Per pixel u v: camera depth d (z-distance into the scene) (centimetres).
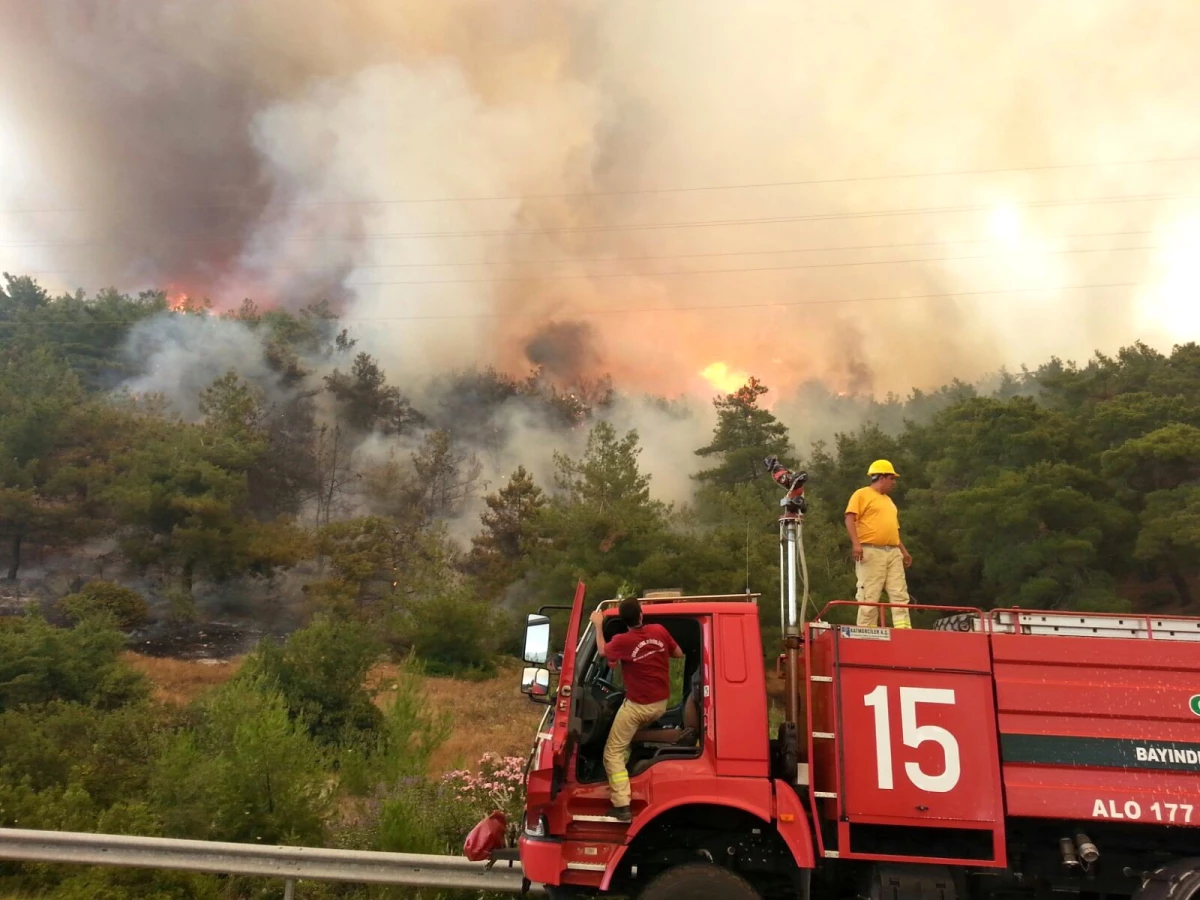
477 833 661
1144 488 4222
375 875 775
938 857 576
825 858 600
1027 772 575
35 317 9231
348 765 1348
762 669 617
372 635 2623
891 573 788
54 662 2572
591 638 673
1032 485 3994
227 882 871
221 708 1313
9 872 834
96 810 1133
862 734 582
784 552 673
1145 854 602
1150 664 586
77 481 5497
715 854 618
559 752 604
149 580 5347
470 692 3344
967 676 589
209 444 5631
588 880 602
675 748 623
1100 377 5325
